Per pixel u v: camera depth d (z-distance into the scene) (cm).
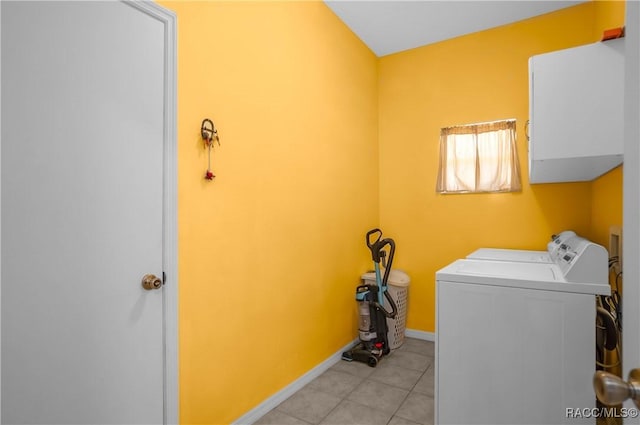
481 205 316
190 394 163
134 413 139
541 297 158
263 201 210
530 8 283
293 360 236
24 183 110
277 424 198
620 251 193
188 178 163
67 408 119
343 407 216
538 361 158
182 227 160
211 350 175
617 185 203
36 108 112
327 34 277
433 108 336
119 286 134
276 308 221
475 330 170
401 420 202
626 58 64
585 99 171
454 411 174
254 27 205
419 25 306
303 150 247
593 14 274
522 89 300
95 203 127
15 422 107
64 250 119
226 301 184
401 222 351
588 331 149
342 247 297
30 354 111
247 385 197
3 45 105
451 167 327
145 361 143
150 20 147
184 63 162
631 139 63
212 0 178
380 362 284
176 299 155
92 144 126
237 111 192
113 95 133
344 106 301
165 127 152
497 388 165
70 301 120
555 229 288
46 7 115
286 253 229
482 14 291
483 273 178
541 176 246
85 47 125
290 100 234
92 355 126
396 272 328
